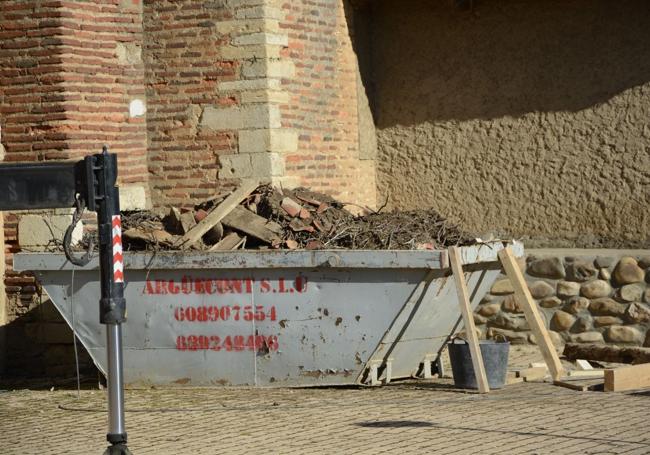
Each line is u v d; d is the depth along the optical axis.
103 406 11.13
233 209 12.02
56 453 8.99
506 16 15.17
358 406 10.46
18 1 13.50
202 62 14.02
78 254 11.70
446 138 15.58
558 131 14.91
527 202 15.10
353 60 15.48
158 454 8.74
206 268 11.47
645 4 14.38
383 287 11.16
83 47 13.57
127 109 14.04
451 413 9.97
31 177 8.26
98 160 8.11
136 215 12.37
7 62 13.57
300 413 10.22
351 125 15.40
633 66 14.46
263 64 13.83
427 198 15.70
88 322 11.93
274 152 13.87
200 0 13.99
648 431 8.95
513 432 9.03
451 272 11.37
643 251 13.66
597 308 13.57
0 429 10.11
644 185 14.41
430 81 15.66
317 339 11.40
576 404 10.24
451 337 12.20
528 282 13.95
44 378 13.55
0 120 13.62
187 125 14.09
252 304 11.50
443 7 15.54
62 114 13.41
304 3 14.50
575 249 14.46
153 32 14.17
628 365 12.28
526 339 14.01
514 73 15.15
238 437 9.27
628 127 14.51
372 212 12.77
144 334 11.73
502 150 15.24
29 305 13.70
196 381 11.74
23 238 13.55
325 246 11.51
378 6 15.95
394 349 11.48
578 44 14.77
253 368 11.59
